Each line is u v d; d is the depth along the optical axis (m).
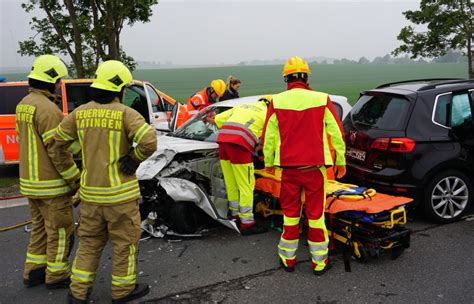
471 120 5.12
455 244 4.51
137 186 3.40
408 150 4.75
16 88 7.86
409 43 13.38
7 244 4.80
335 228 4.33
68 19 11.24
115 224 3.31
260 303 3.44
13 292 3.71
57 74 3.59
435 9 12.54
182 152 4.82
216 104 5.96
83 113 3.25
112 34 10.88
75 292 3.33
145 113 8.34
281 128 3.79
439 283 3.70
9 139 7.84
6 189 7.15
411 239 4.65
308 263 4.13
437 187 4.96
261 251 4.44
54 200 3.57
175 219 4.73
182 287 3.72
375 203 4.13
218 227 5.11
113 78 3.23
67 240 3.73
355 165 5.29
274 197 4.96
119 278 3.40
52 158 3.41
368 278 3.82
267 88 44.22
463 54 12.91
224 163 4.84
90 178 3.23
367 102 5.50
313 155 3.72
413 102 4.92
